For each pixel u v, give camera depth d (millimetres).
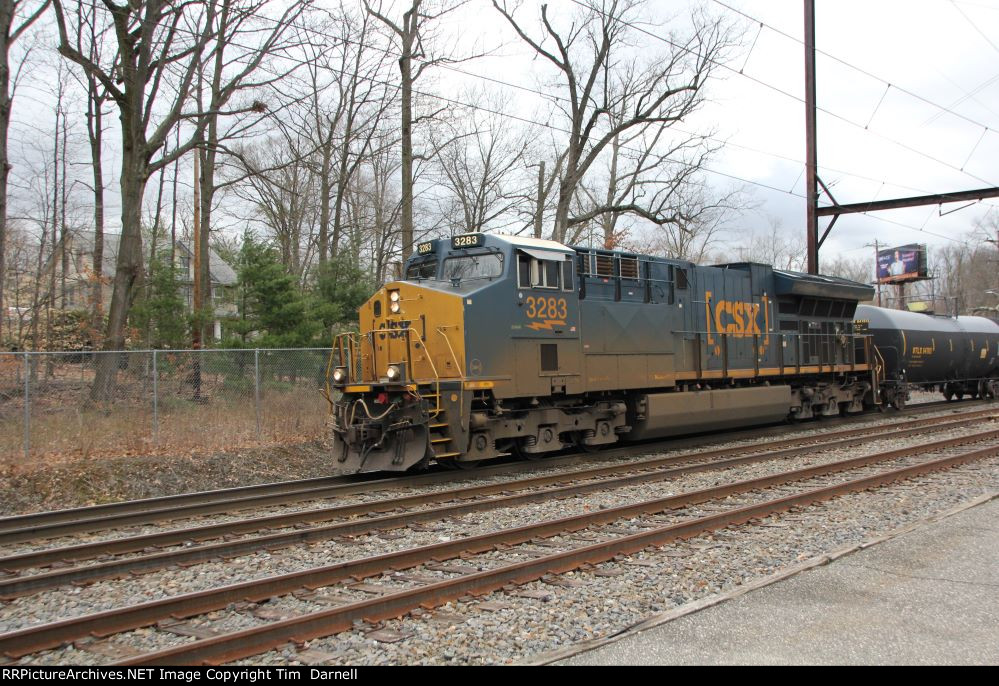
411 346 12383
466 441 11711
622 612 5680
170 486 12305
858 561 6730
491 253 12680
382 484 11367
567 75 25188
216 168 28016
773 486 10977
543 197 27797
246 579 6781
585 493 10641
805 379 20000
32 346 25234
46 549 7770
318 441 15227
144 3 16594
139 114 17156
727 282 17250
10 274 30359
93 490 11664
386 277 30609
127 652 4965
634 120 25953
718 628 5160
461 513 9273
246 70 17594
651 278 15195
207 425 14414
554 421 13328
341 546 7848
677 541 7820
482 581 6129
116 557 7707
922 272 49875
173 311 21297
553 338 13039
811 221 26500
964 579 6152
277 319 19828
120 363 14211
